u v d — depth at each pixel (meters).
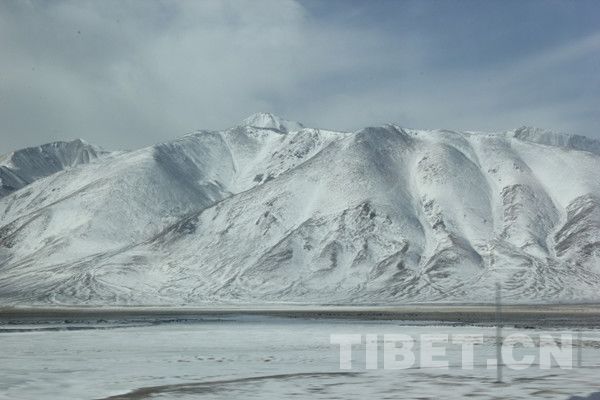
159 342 57.44
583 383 33.66
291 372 38.28
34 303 174.50
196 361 43.62
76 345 54.56
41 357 45.78
